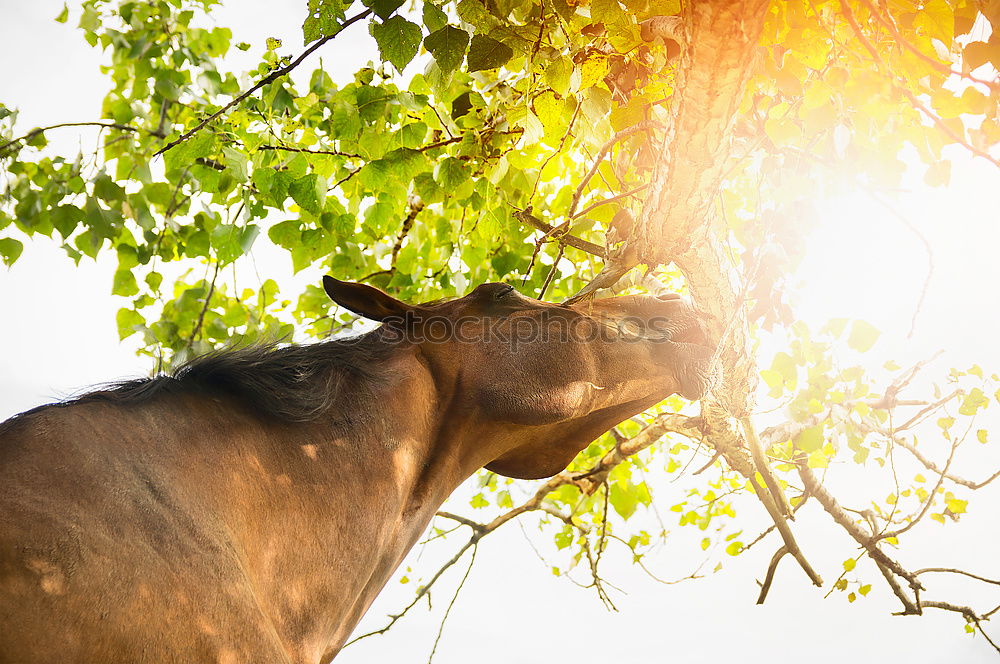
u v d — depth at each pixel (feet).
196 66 15.52
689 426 10.96
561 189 14.28
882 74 6.71
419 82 12.43
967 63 6.66
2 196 12.95
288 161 11.93
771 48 7.23
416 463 7.02
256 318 15.49
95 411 5.59
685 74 6.30
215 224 14.79
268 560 5.88
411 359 7.31
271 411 6.29
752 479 11.28
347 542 6.29
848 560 12.66
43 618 4.56
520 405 7.19
